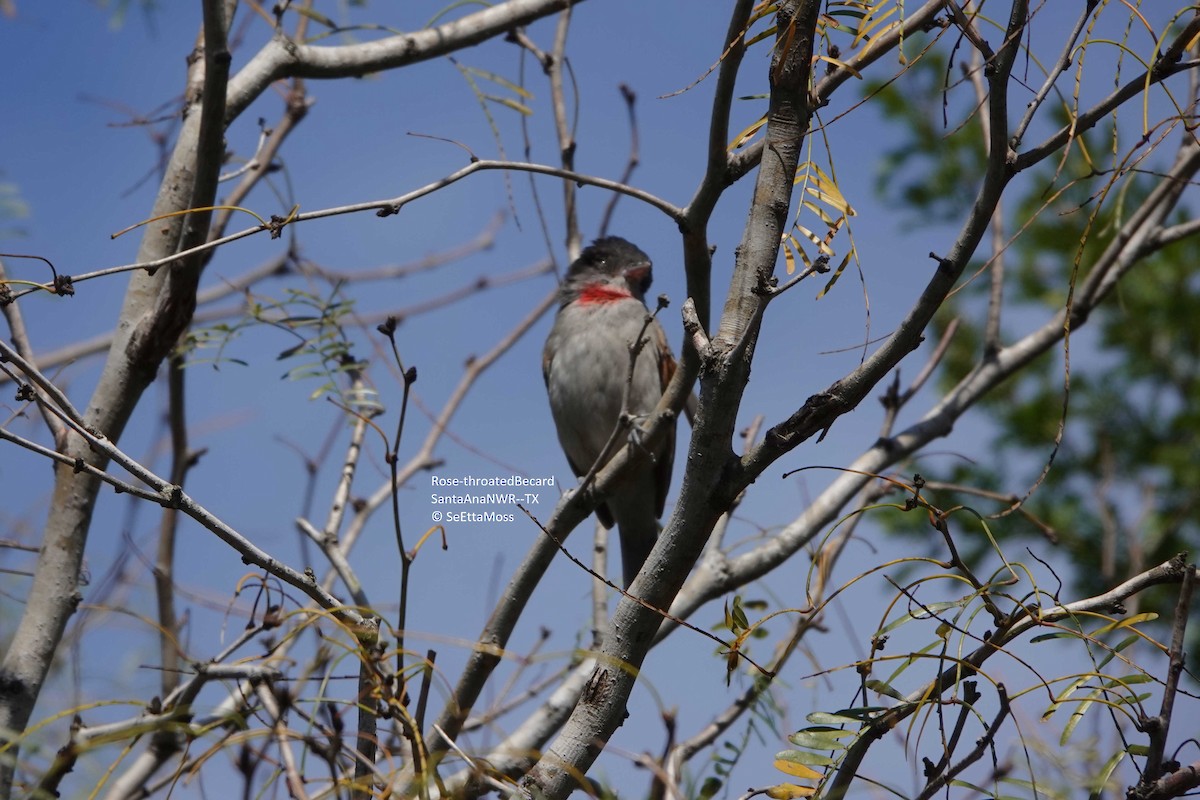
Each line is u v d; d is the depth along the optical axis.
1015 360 11.02
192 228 8.54
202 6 8.03
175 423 10.57
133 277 9.06
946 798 5.43
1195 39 6.05
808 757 5.68
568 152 11.95
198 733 5.16
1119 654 5.66
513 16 10.70
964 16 6.24
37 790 5.27
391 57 10.32
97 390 8.72
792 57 6.26
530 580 8.21
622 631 6.25
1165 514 13.07
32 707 8.02
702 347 6.21
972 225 5.86
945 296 5.88
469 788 5.65
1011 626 5.77
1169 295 14.05
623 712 6.22
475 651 7.70
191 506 6.27
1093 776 5.57
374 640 5.69
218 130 8.31
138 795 8.48
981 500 13.17
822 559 8.52
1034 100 6.03
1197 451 13.41
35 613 8.21
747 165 7.57
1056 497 13.39
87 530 8.50
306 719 5.43
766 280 6.08
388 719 5.50
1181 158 10.82
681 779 6.82
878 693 5.84
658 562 6.20
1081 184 13.70
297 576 6.36
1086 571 12.99
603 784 6.13
